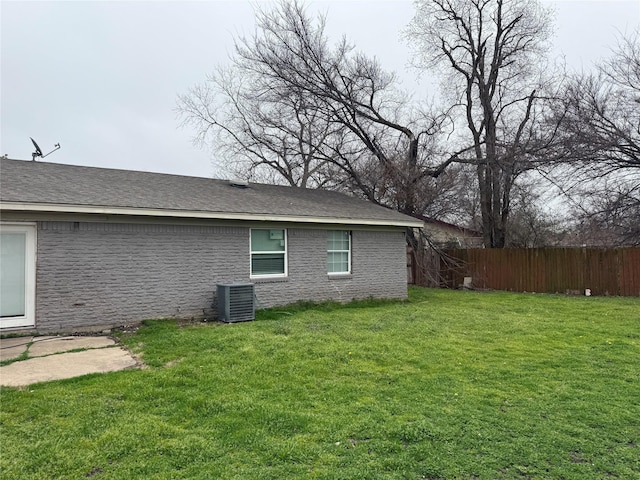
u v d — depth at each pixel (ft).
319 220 38.14
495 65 68.03
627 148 53.52
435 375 17.92
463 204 74.13
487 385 16.81
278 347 21.74
